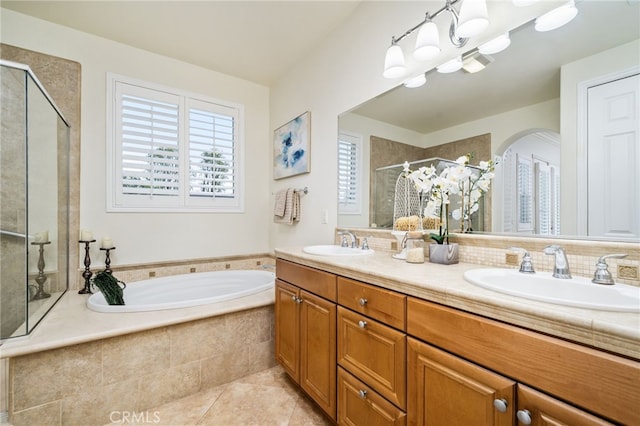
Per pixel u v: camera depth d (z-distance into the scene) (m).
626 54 1.00
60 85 2.36
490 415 0.78
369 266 1.34
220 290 2.95
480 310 0.83
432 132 1.65
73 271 2.41
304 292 1.67
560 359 0.66
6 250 1.63
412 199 1.75
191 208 3.00
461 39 1.47
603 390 0.59
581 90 1.10
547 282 1.05
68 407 1.50
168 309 1.95
